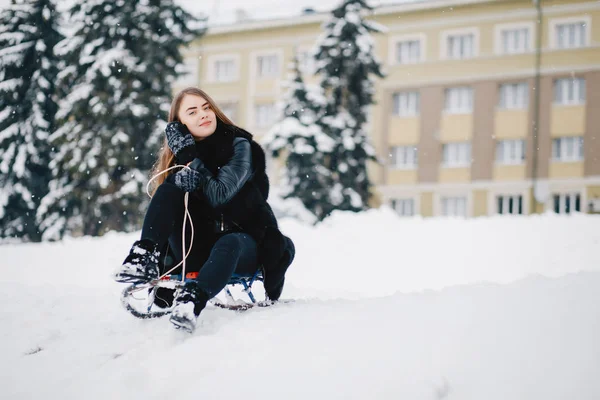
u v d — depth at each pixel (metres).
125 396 2.64
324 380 2.43
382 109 38.50
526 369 2.38
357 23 29.83
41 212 27.31
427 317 2.83
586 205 35.09
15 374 3.02
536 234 10.16
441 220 11.79
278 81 41.19
